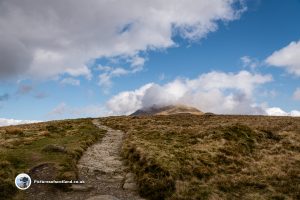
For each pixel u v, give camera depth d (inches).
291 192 821.9
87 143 1430.9
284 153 1179.9
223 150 1162.6
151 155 1020.5
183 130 1638.8
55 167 916.6
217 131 1412.4
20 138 1418.6
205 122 2299.5
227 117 2824.8
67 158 1015.6
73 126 2156.7
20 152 1059.9
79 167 1003.9
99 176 942.4
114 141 1636.3
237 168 1005.8
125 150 1240.8
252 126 1571.1
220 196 791.7
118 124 2559.1
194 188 821.9
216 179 901.2
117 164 1085.1
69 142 1362.0
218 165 1020.5
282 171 975.0
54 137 1515.7
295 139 1364.4
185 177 892.6
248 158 1113.4
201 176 917.2
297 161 1070.4
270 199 780.6
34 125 2443.4
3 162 879.1
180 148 1189.1
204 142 1288.1
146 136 1539.1
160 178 858.1
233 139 1317.7
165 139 1408.7
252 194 809.5
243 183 883.4
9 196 725.9
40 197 750.5
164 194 794.2
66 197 763.4
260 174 956.6
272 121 1985.7
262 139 1371.8
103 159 1152.8
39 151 1087.6
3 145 1179.3
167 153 1070.4
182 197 769.6
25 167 906.1
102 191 819.4
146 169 924.6
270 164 1047.0
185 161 1001.5
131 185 865.5
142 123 2509.8
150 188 818.2
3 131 1680.6
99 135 1834.4
